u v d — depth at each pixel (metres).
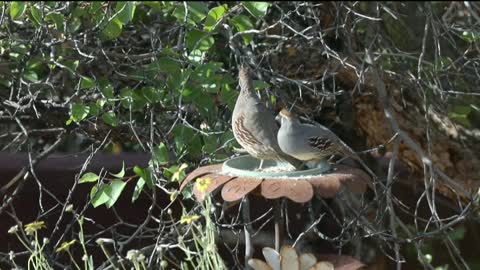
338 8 9.92
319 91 10.05
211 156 8.65
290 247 7.27
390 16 11.60
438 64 9.75
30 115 9.56
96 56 9.21
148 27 10.42
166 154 8.51
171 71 8.90
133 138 9.45
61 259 8.98
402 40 11.58
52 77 9.80
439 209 10.52
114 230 8.52
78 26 9.66
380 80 9.52
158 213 9.08
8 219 8.78
